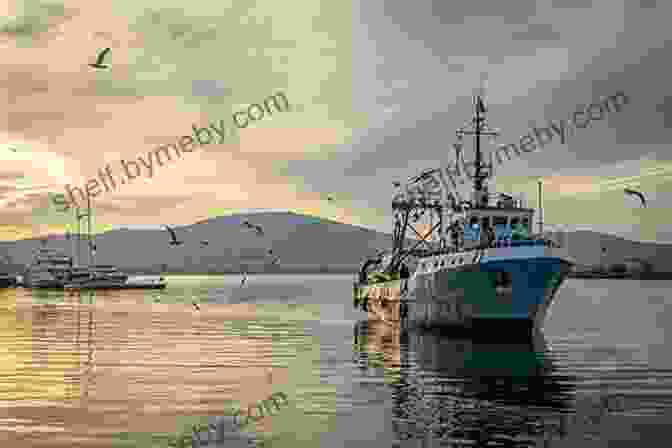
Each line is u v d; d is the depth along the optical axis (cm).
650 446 2292
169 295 16050
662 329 6588
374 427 2552
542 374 3744
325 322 7738
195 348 5094
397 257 7400
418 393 3192
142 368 4034
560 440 2359
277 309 10500
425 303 6088
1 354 4753
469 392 3212
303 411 2822
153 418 2727
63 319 8244
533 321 5366
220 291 18962
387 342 5453
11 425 2622
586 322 7506
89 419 2706
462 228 6059
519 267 5216
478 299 5394
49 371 3928
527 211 6022
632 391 3219
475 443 2331
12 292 17975
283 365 4134
